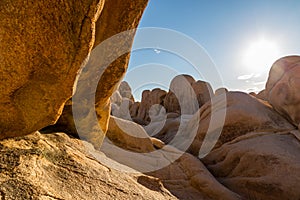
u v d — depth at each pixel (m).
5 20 2.72
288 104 10.74
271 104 12.07
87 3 2.93
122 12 4.39
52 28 2.96
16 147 3.62
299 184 7.14
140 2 4.41
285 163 7.91
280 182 7.38
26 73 3.19
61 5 2.86
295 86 10.62
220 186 7.52
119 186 4.34
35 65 3.17
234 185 8.23
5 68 3.04
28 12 2.77
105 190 3.97
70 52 3.17
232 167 9.27
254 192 7.62
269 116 11.23
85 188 3.73
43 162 3.68
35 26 2.87
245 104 12.10
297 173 7.48
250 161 8.67
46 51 3.09
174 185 7.36
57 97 3.49
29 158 3.46
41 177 3.31
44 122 3.73
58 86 3.39
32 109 3.50
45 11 2.83
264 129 10.49
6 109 3.44
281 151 8.51
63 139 5.05
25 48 2.97
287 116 11.07
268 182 7.52
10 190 2.81
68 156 4.31
